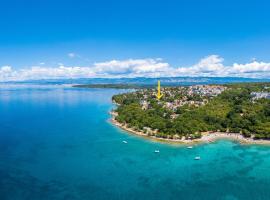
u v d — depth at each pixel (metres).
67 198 123.00
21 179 141.12
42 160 167.88
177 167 157.25
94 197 123.94
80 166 158.38
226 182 138.62
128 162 164.75
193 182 138.50
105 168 155.50
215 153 180.38
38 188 131.75
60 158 171.25
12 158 171.50
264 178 143.00
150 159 170.00
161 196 125.12
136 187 133.25
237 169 154.38
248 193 128.00
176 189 131.50
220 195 126.06
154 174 147.62
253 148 189.88
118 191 129.38
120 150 187.25
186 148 190.12
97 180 140.25
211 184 136.50
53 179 141.38
